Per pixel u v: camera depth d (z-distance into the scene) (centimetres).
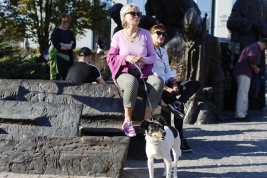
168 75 704
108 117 657
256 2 1241
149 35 624
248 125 1009
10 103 620
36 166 559
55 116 604
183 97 688
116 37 615
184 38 1033
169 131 533
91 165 552
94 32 2502
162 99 682
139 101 661
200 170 618
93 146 551
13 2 2262
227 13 2861
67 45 1008
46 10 2250
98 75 750
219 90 1080
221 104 1090
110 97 670
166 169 554
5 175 552
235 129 951
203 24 1016
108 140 546
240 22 1226
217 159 681
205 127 971
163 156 514
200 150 745
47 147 557
